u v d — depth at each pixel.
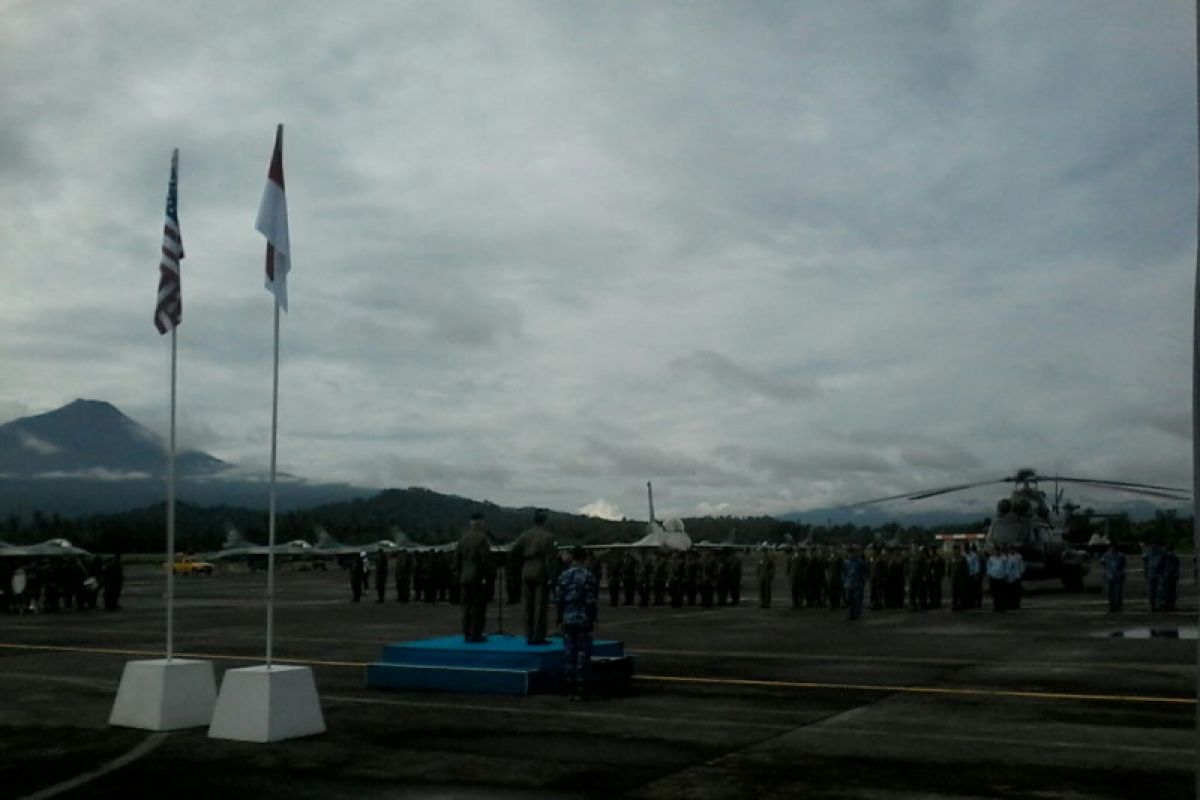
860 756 9.58
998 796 8.07
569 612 13.14
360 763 9.34
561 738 10.53
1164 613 29.94
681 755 9.65
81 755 9.76
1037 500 41.09
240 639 22.55
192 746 10.17
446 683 13.90
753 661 17.55
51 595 34.00
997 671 15.99
